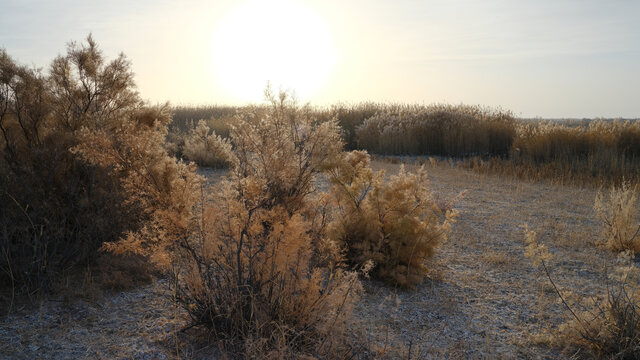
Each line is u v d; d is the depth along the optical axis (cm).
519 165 1447
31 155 470
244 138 418
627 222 656
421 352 359
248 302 346
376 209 534
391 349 356
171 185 369
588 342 380
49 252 458
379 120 2042
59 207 458
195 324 352
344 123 2220
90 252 471
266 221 381
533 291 504
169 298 383
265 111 433
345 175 520
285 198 415
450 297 479
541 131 1636
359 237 528
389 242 518
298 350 329
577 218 827
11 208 438
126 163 378
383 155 1827
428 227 534
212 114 2570
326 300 351
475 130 1808
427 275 533
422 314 433
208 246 351
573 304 466
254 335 329
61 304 396
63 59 554
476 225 764
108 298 413
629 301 382
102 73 569
